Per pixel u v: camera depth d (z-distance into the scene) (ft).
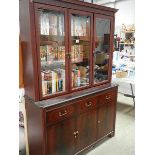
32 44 5.37
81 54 7.11
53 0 5.49
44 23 5.77
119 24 18.08
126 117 11.23
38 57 5.58
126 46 16.03
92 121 7.38
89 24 6.86
